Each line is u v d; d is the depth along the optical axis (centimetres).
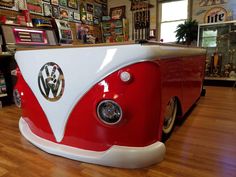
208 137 139
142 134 97
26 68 122
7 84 257
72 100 104
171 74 113
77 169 101
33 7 326
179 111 152
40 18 338
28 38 259
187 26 402
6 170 103
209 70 392
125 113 92
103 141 102
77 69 100
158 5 464
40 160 111
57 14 372
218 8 400
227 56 388
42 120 122
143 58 88
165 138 133
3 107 243
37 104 122
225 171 99
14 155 117
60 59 104
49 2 355
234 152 118
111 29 495
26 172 100
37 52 112
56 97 110
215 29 392
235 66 378
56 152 112
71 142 111
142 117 95
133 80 90
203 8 416
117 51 90
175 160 108
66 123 110
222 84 384
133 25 496
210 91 319
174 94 123
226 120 175
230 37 378
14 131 158
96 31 485
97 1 480
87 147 107
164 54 100
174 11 454
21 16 295
